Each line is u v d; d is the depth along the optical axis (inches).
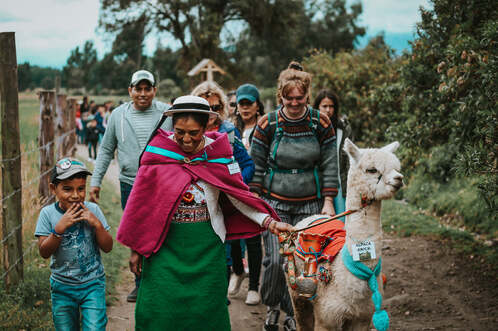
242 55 1494.8
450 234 305.0
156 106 192.4
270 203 161.9
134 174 188.2
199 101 108.2
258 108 214.5
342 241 131.7
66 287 127.1
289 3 1364.4
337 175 160.2
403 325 191.5
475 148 169.0
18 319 160.2
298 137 156.1
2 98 187.2
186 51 1374.3
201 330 109.7
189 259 110.3
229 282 215.8
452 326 188.2
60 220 122.9
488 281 230.8
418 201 392.2
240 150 163.9
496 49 170.9
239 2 1299.2
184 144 109.0
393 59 503.8
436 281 239.1
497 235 294.7
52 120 271.1
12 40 186.1
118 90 2251.5
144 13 1305.4
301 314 143.7
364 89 526.3
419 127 244.4
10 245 185.9
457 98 204.5
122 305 195.5
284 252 130.5
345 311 125.4
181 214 110.9
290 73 152.0
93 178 192.4
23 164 316.2
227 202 122.3
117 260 245.9
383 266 265.7
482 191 179.2
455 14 211.8
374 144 464.4
